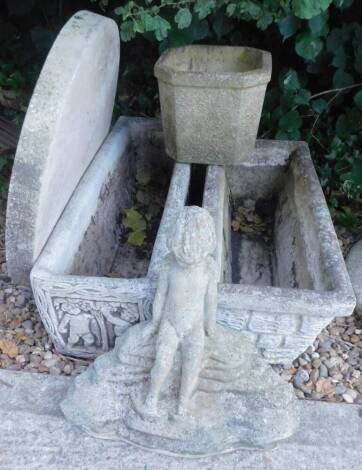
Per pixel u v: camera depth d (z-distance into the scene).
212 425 1.99
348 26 3.28
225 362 2.01
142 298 2.10
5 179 3.62
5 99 4.21
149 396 1.98
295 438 2.10
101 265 2.87
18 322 2.65
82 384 2.11
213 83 2.52
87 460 2.02
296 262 2.62
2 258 3.09
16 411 2.18
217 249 2.31
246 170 3.18
